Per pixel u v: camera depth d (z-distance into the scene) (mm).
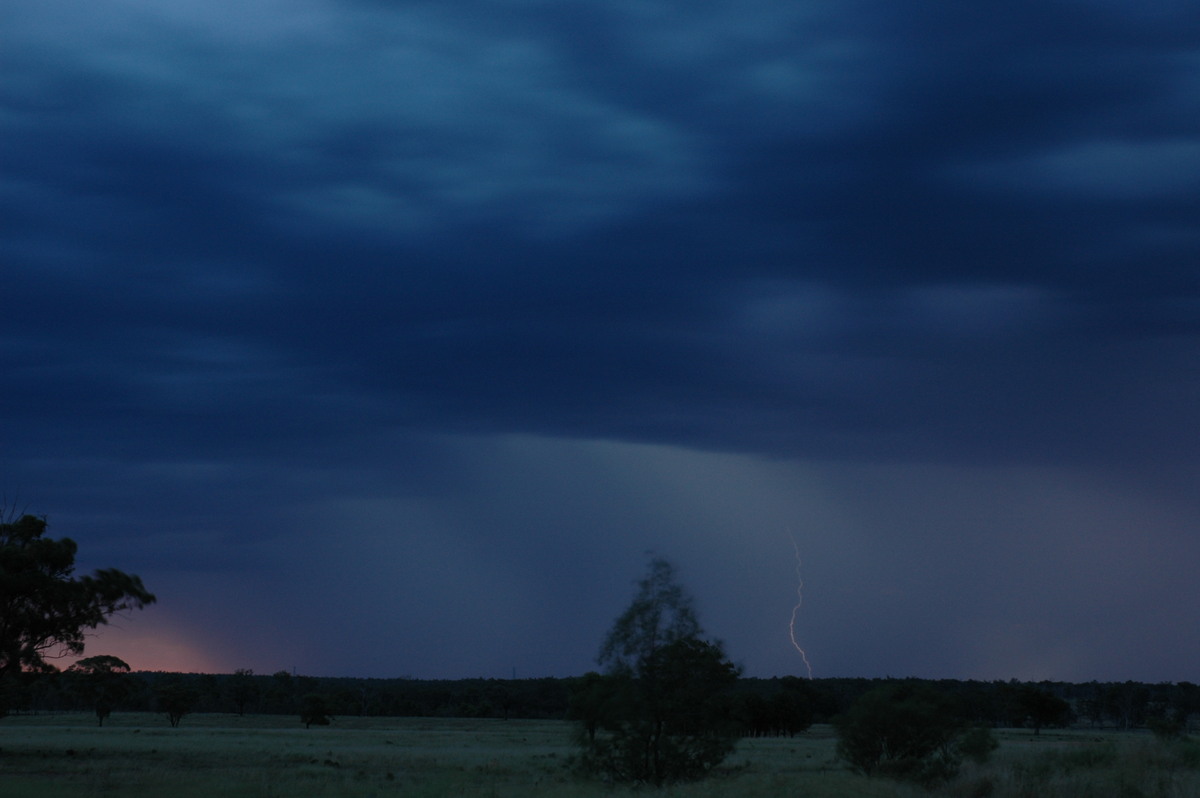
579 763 37500
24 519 67750
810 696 181250
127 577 68438
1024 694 152625
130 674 76438
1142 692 193750
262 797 37562
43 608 65375
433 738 114312
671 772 36219
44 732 110875
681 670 36969
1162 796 29031
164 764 57812
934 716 40188
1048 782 31203
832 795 29375
